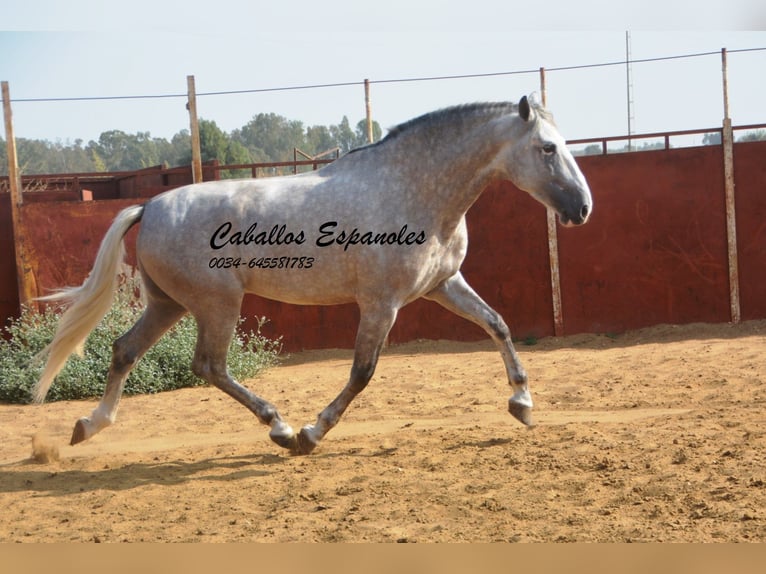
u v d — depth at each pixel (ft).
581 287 42.45
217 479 17.48
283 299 19.51
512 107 19.04
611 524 13.20
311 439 18.92
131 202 40.73
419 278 18.84
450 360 36.42
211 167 41.11
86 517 15.08
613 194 42.16
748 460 16.20
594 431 19.58
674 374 28.30
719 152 41.45
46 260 40.14
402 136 18.95
